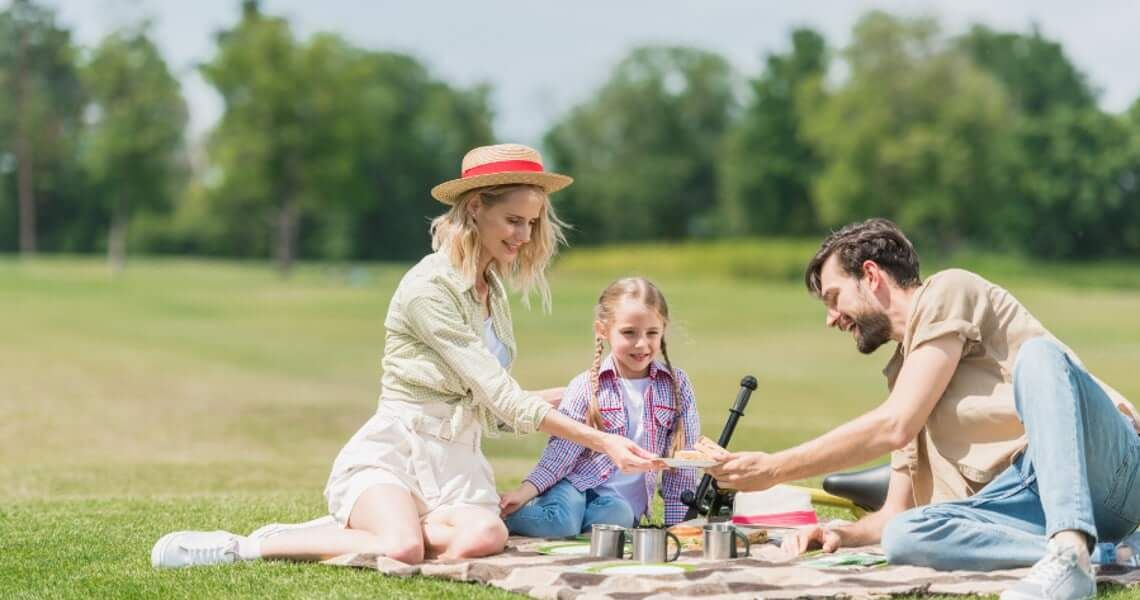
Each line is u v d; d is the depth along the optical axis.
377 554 3.79
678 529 4.33
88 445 11.06
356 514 3.97
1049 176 62.25
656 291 4.64
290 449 11.03
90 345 21.34
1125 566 3.57
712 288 40.44
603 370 4.66
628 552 4.04
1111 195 61.81
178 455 10.39
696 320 28.52
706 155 74.12
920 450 3.87
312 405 14.73
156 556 3.92
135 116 52.19
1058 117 63.00
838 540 3.96
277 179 52.59
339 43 56.59
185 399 15.02
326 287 41.16
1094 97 68.12
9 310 27.91
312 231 73.00
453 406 4.16
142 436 11.75
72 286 36.50
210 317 29.11
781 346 22.91
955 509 3.53
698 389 15.93
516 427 4.05
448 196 4.30
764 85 69.81
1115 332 24.89
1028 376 3.32
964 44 67.31
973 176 56.28
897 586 3.28
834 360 20.33
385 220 72.81
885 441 3.57
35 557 4.15
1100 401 3.33
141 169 52.41
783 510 4.58
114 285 37.91
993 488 3.54
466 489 4.13
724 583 3.33
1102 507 3.44
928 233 58.97
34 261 55.62
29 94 69.12
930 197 55.56
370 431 4.12
